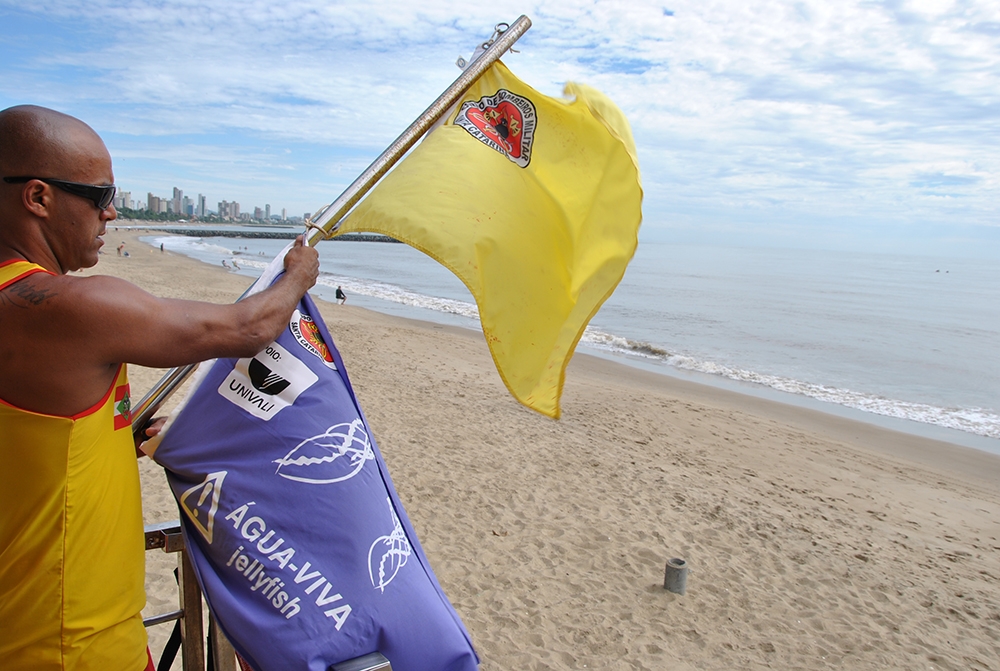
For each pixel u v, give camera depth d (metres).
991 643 5.30
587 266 2.02
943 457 12.12
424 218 1.80
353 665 1.43
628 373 17.52
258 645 1.44
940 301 52.34
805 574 6.11
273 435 1.54
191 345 1.31
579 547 6.11
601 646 4.66
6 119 1.28
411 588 1.57
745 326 30.92
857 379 20.02
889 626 5.37
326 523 1.52
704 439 10.88
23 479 1.26
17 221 1.29
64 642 1.31
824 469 10.19
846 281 75.00
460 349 17.19
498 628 4.76
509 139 2.02
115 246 64.75
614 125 2.02
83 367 1.24
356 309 26.89
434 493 7.03
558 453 8.76
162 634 3.91
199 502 1.53
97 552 1.33
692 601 5.38
